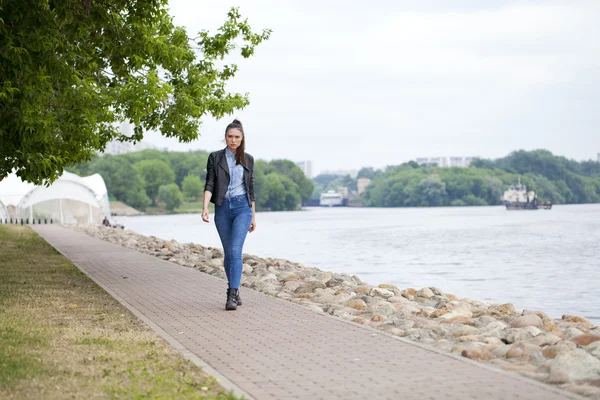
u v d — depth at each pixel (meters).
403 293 16.58
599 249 49.50
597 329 11.24
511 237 67.38
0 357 7.99
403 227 96.44
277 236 74.81
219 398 6.28
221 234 12.00
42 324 10.43
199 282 16.20
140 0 16.77
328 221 131.12
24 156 14.49
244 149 11.93
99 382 6.95
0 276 17.67
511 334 9.64
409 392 6.49
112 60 17.88
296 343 8.84
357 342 8.85
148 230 97.75
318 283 15.83
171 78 24.84
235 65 26.31
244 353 8.30
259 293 13.91
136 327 10.18
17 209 74.94
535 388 6.55
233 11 26.05
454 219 133.38
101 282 16.36
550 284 27.38
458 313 12.41
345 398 6.34
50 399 6.35
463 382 6.80
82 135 17.92
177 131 24.28
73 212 78.31
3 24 13.30
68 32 15.61
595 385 6.82
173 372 7.34
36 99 14.21
